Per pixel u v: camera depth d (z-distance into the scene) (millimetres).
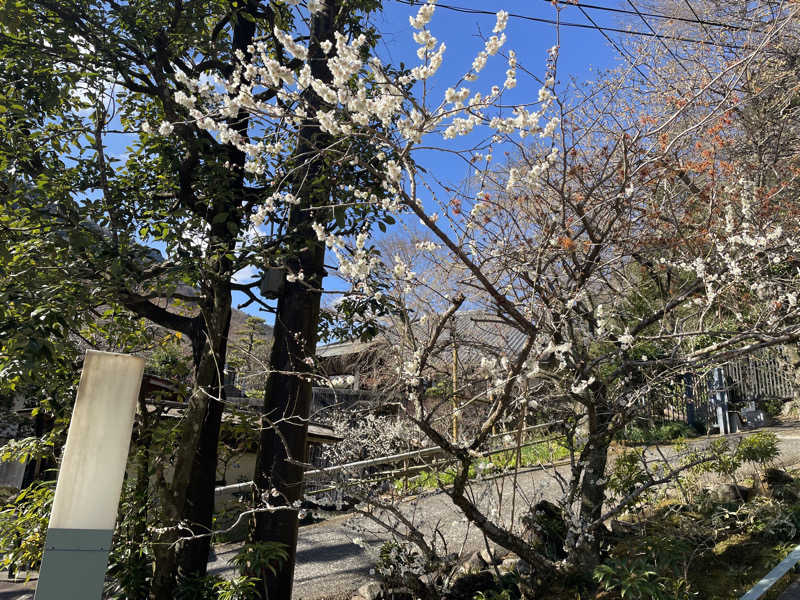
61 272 4820
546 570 4688
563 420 5141
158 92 5906
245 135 6270
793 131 6723
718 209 4984
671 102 5340
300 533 8031
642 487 4906
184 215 5848
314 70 5973
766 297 5020
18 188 5125
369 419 5094
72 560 2713
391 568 5109
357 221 5945
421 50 2969
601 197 4840
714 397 10336
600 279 5191
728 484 5988
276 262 5316
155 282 5516
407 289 4148
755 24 7207
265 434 5602
